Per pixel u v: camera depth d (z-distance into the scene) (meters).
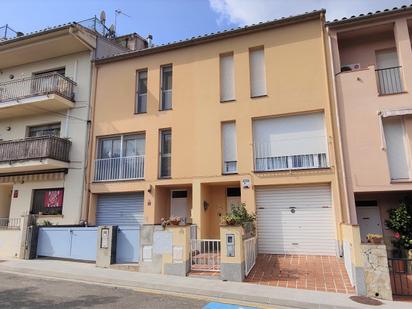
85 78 15.53
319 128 11.80
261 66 13.03
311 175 11.31
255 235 11.16
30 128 16.39
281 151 12.08
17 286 7.81
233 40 13.39
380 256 7.09
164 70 14.58
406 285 7.70
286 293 7.14
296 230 11.45
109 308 6.12
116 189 13.77
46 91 14.52
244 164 12.16
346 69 12.38
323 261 10.20
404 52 11.14
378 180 10.53
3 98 15.73
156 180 13.24
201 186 12.57
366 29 11.88
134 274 8.96
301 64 12.25
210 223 13.05
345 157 10.97
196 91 13.49
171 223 9.32
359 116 11.09
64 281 8.50
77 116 15.20
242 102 12.71
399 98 10.85
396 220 10.38
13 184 15.73
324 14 12.22
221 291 7.26
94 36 15.70
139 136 14.33
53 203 14.76
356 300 6.70
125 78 14.92
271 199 11.92
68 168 14.66
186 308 6.27
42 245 11.67
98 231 10.25
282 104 12.19
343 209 10.72
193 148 12.99
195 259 9.47
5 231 12.33
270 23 12.73
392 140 10.95
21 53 16.17
